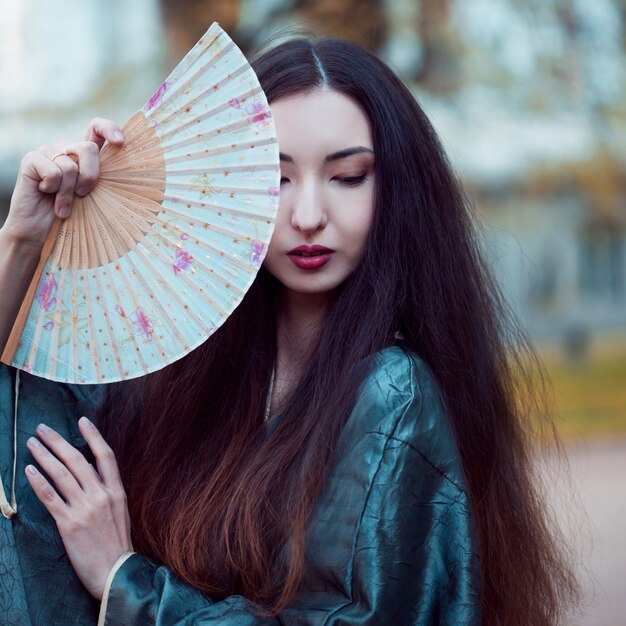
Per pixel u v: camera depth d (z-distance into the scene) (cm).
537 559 187
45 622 164
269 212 157
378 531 149
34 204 165
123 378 164
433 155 178
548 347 1628
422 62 789
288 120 165
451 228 179
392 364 160
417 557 152
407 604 150
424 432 155
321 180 167
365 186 169
